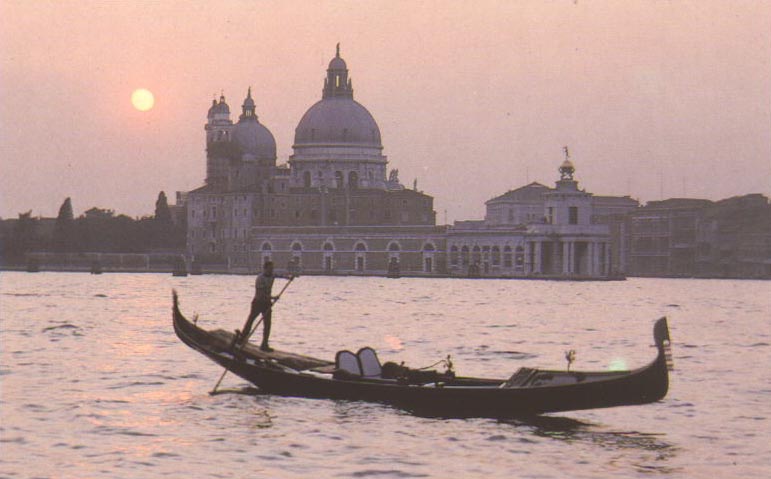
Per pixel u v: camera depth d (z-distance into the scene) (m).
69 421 60.06
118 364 84.56
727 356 98.50
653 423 61.25
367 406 63.66
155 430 57.81
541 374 62.06
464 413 61.12
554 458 52.78
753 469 51.16
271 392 66.75
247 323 69.75
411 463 51.41
